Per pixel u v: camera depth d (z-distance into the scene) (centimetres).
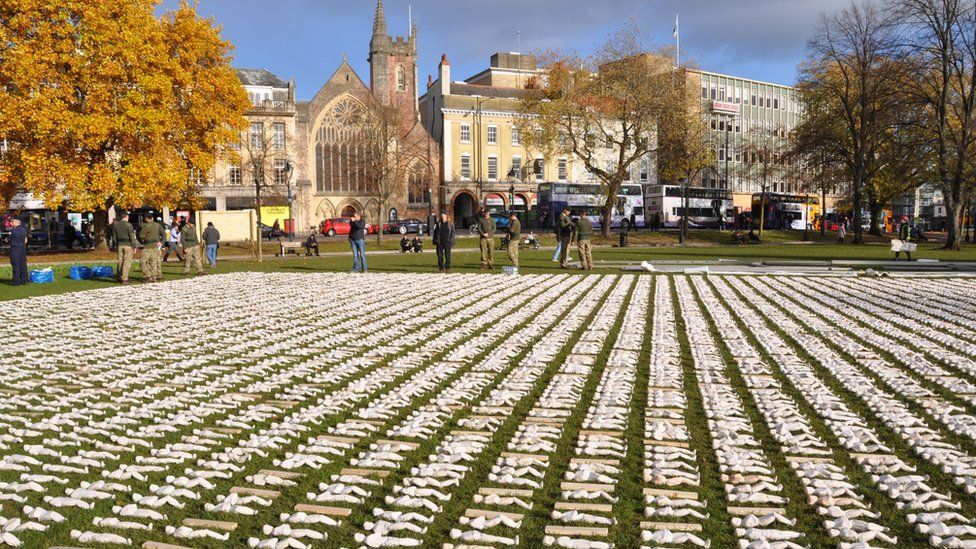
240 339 1049
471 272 2389
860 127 4912
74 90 3083
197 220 3538
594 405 669
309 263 2948
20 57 2856
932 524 393
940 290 1750
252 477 481
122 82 3144
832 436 567
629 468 502
